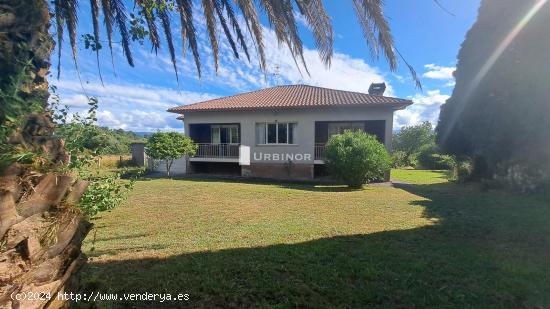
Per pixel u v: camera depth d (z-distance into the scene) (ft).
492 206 25.70
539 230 17.70
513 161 33.01
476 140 37.09
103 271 11.37
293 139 52.65
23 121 4.54
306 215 22.04
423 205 26.12
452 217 21.36
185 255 13.28
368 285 10.39
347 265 12.03
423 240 15.67
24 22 4.78
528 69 28.43
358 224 19.24
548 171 29.66
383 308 9.00
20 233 3.90
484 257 13.09
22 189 3.96
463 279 10.90
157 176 52.65
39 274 4.23
